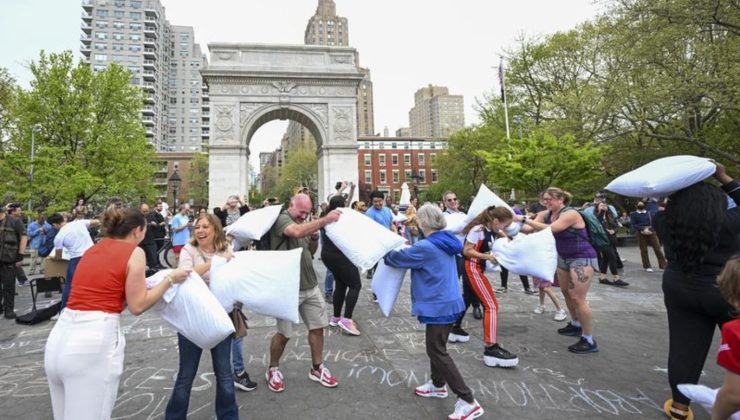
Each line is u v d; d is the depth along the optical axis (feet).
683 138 53.88
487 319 13.93
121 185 83.87
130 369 13.75
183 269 8.67
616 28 52.75
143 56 306.35
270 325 18.95
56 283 22.74
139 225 8.44
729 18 45.39
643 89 50.29
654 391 11.71
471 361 14.25
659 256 34.30
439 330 10.32
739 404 6.63
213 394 11.74
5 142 81.00
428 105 477.36
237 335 10.30
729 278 6.93
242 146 92.07
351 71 96.99
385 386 12.17
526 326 18.74
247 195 92.63
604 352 15.02
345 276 17.75
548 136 60.54
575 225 15.17
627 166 73.87
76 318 7.29
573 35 87.56
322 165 99.40
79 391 7.06
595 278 31.07
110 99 83.66
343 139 96.53
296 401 11.18
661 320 19.39
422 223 10.93
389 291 11.39
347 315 17.75
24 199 64.28
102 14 299.79
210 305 8.49
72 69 81.46
